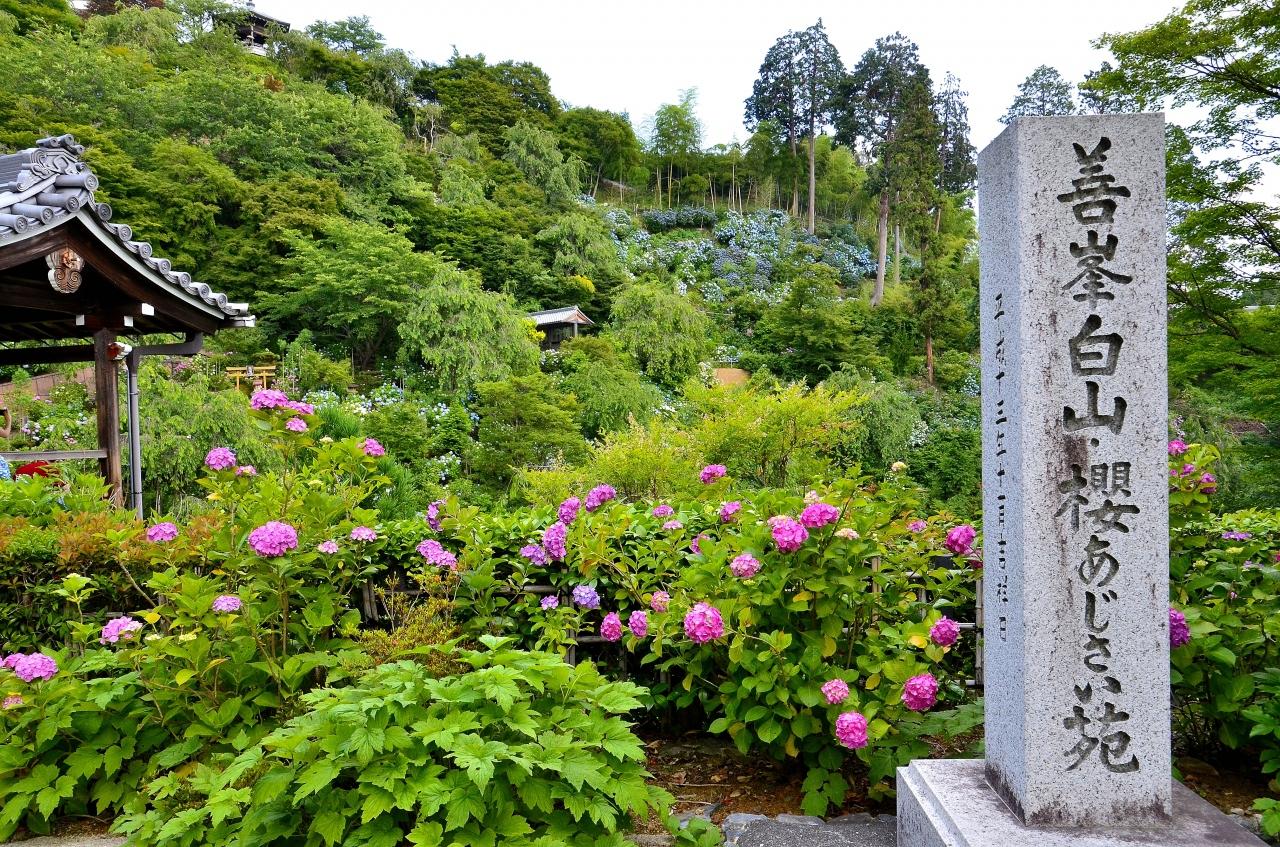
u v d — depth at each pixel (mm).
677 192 46469
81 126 19922
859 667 2611
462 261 24734
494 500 11109
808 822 2477
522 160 35594
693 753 3100
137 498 6156
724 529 3318
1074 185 1920
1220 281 7957
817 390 7820
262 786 1896
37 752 2549
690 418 14836
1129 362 1913
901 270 35688
